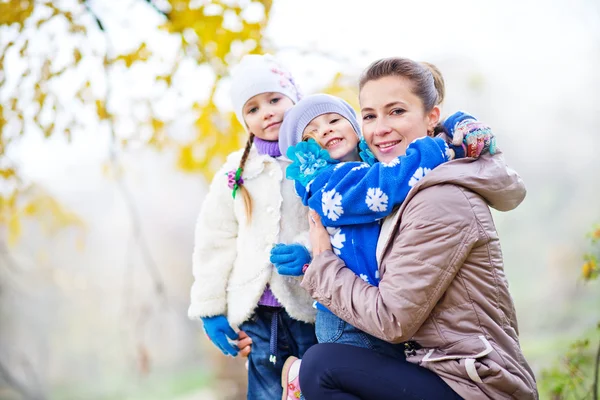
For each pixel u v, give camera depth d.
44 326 16.08
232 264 2.30
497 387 1.73
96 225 22.34
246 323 2.28
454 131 1.97
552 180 18.62
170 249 22.77
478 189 1.84
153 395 16.77
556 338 10.07
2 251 5.93
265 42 4.12
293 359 2.10
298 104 2.16
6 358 7.94
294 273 2.08
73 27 3.97
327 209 1.96
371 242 1.96
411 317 1.76
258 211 2.23
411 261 1.78
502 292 1.84
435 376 1.81
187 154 4.43
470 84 9.32
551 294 14.87
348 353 1.88
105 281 20.50
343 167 1.98
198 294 2.28
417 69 2.02
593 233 3.20
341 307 1.87
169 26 4.05
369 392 1.84
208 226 2.33
